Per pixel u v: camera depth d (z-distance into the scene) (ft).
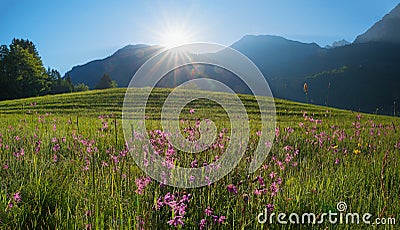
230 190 11.51
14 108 83.82
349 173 17.42
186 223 11.03
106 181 13.41
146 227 10.10
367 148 26.03
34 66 284.82
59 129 32.81
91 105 85.92
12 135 26.81
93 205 11.37
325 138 27.20
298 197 12.57
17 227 10.94
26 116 56.08
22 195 12.53
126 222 10.80
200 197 12.30
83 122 42.65
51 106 85.30
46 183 12.93
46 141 23.62
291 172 16.60
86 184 13.21
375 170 18.04
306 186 14.19
